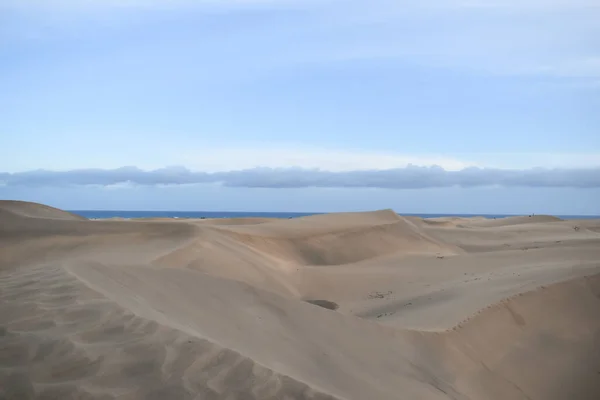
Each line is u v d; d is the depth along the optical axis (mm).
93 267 8102
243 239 23312
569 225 44656
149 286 7598
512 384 8617
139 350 4859
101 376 4469
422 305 13375
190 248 17562
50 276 7121
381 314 13383
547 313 10977
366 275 20422
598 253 21734
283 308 7852
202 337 5238
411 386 6602
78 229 19953
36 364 4578
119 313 5578
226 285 8359
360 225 30609
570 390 8992
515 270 17781
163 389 4379
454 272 20250
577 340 10336
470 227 46094
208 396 4359
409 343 8125
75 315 5520
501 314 10453
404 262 24203
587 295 11828
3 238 18047
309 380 5266
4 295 6230
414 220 48219
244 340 6164
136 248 17672
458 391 7238
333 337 7309
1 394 4215
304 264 24141
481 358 8812
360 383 6012
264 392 4496
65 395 4211
